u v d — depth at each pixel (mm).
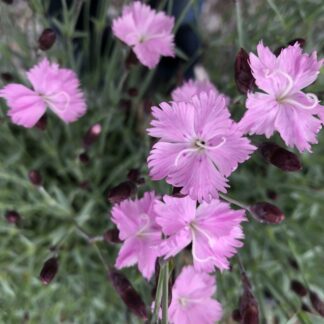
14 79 125
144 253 83
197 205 78
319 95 89
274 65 76
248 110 75
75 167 125
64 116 98
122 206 83
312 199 134
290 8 118
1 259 131
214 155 75
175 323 91
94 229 136
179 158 75
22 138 133
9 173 122
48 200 112
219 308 95
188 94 95
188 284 90
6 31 119
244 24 123
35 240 131
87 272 136
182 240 76
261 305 113
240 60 78
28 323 125
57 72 94
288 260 130
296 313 101
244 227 127
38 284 126
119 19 101
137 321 128
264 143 83
